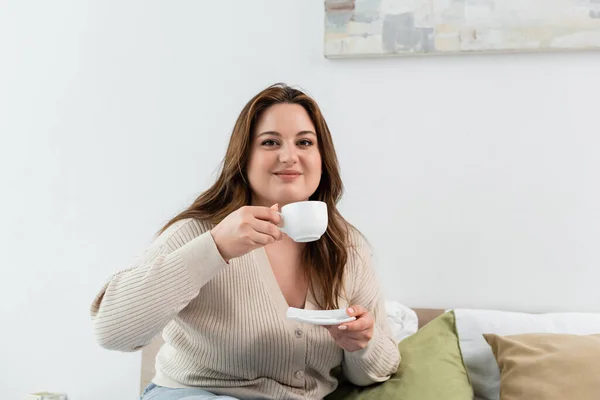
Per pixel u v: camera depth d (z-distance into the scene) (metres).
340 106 2.14
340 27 2.12
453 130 2.07
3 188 2.33
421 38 2.07
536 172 2.02
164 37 2.27
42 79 2.34
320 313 1.26
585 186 2.00
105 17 2.31
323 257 1.44
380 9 2.10
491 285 2.02
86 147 2.29
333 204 1.48
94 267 2.27
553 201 2.01
